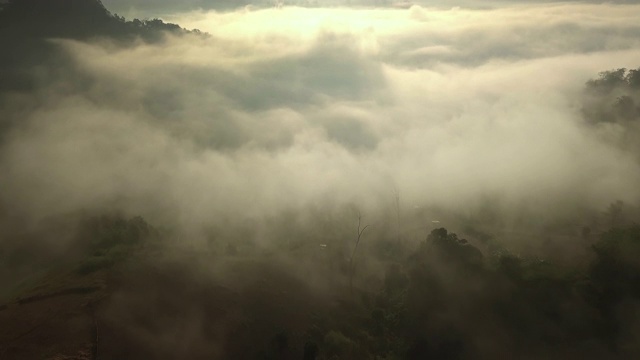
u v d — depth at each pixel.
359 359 39.12
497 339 41.00
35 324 37.81
